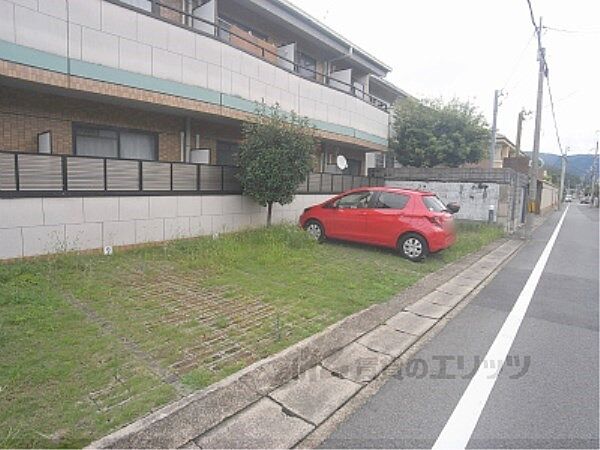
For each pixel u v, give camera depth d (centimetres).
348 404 290
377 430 259
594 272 788
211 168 846
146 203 714
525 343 410
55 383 278
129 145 822
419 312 494
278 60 1123
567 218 2477
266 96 955
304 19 1173
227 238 808
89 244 633
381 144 1505
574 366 358
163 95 727
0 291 439
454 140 1484
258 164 824
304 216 942
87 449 213
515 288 641
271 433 250
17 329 356
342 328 413
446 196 1387
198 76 786
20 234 551
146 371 302
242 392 286
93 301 443
